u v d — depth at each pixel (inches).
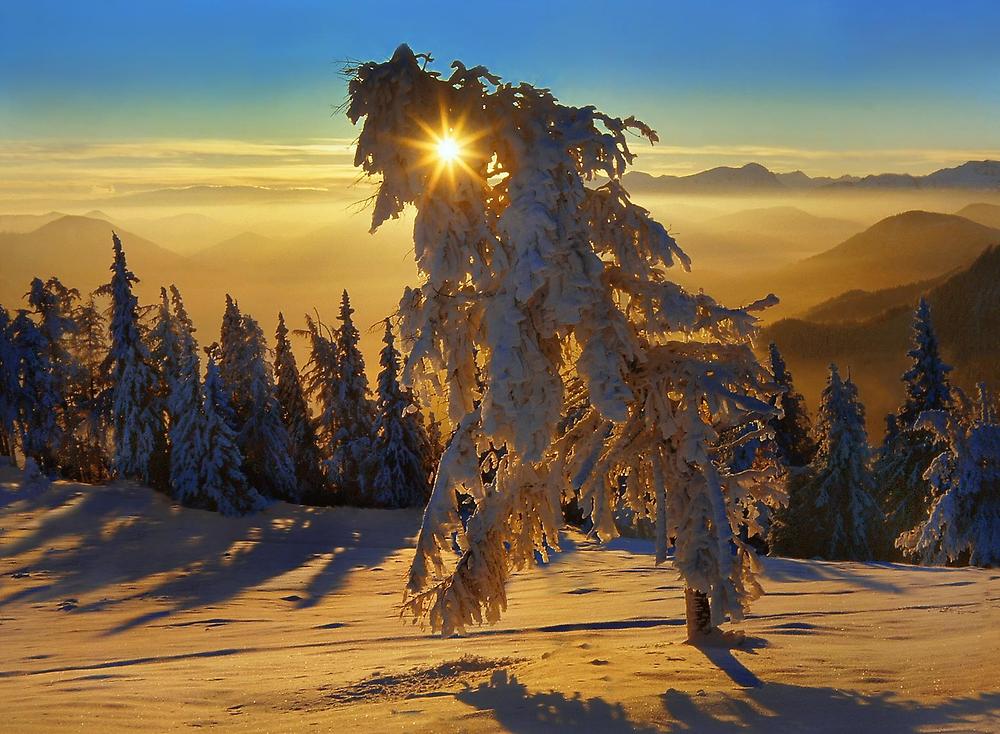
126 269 1817.2
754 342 437.4
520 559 461.1
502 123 407.2
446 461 444.1
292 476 1903.3
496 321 412.2
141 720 331.9
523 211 393.7
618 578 949.8
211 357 1673.2
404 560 1270.9
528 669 417.7
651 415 424.8
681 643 465.4
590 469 434.3
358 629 706.2
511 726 291.7
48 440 1958.7
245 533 1473.9
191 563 1205.7
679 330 422.0
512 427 420.5
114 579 1083.9
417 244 418.9
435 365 440.1
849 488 1585.9
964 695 293.9
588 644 505.4
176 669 498.9
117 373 1814.7
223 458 1631.4
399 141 411.2
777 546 1664.6
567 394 458.6
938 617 523.8
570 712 305.1
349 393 2004.2
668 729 274.8
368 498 1897.1
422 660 483.5
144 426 1807.3
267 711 350.9
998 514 1097.4
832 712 281.6
